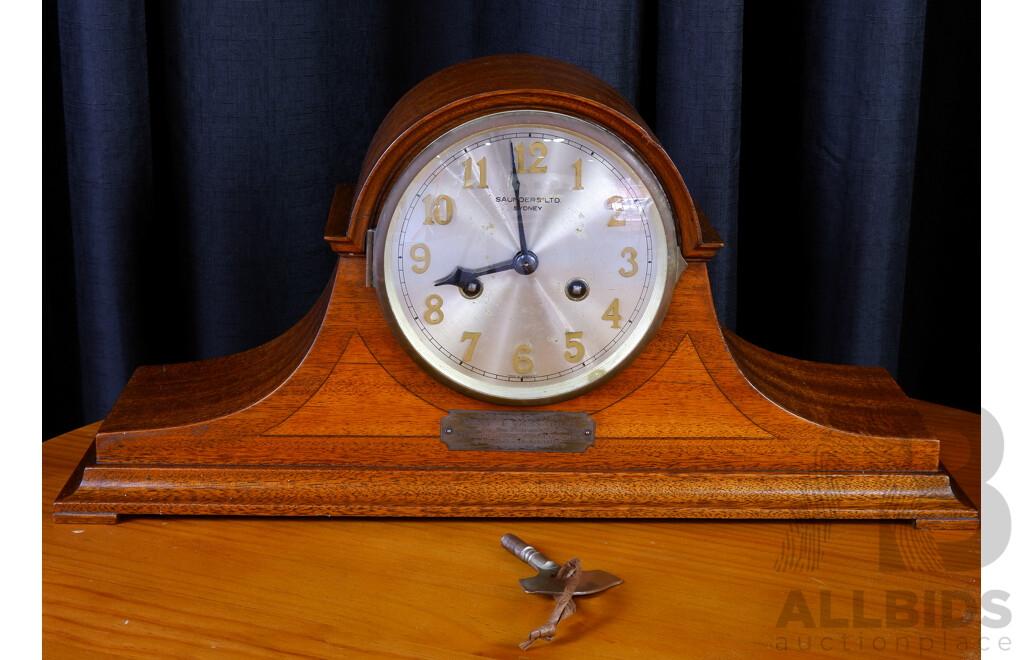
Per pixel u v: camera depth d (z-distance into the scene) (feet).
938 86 4.52
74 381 4.50
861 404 3.70
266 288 4.30
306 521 3.55
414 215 3.44
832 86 4.18
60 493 3.57
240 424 3.55
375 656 3.19
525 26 4.14
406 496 3.56
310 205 4.31
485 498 3.56
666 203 3.46
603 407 3.56
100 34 3.98
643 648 3.22
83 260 4.15
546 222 3.46
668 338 3.54
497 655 3.19
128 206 4.11
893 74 4.11
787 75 4.34
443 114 3.41
